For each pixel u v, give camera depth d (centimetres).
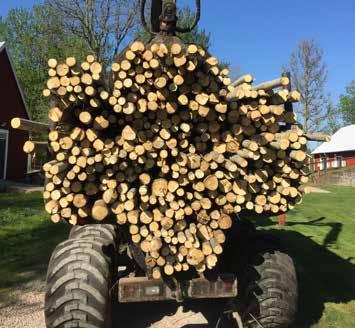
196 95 362
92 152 357
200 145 379
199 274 381
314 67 4431
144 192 362
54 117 340
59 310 366
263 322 399
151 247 362
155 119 366
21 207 1348
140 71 352
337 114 5409
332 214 1320
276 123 382
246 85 369
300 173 391
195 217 380
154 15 505
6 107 2338
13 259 747
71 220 369
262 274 402
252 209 392
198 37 2673
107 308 375
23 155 2448
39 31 3725
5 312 520
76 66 341
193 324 479
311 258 739
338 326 464
